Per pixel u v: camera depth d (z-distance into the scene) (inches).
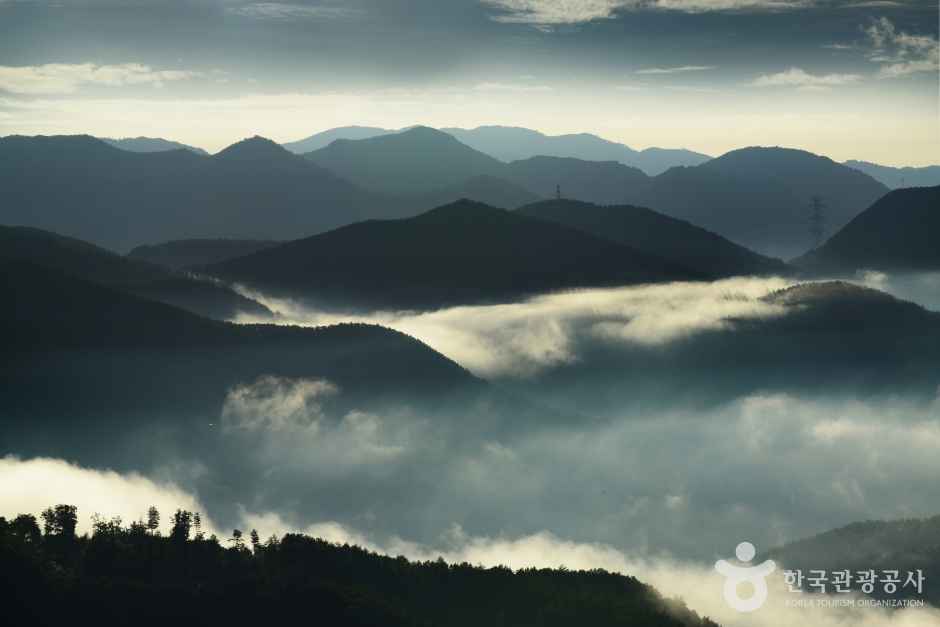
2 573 7810.0
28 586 7805.1
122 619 7765.8
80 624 7667.3
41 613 7652.6
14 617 7554.1
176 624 7805.1
